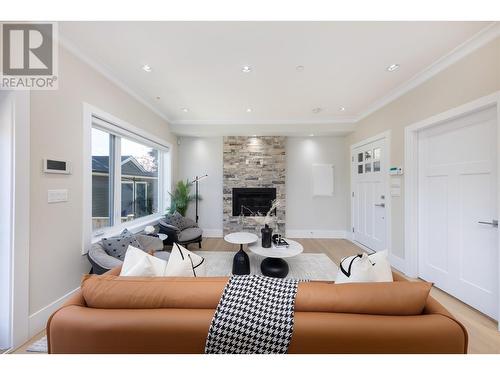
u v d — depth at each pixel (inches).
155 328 32.6
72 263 78.9
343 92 119.1
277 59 86.8
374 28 69.4
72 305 35.8
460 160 85.2
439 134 94.6
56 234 72.7
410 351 31.1
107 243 85.7
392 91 117.2
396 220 120.1
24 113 62.1
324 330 31.7
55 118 72.1
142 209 145.6
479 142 78.1
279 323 32.5
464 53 78.9
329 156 190.7
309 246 164.2
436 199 96.5
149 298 35.8
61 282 74.5
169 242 134.1
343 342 31.6
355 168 169.8
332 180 189.3
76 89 80.5
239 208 187.8
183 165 191.6
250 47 79.1
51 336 33.3
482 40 72.5
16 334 59.8
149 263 47.5
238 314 33.4
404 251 113.7
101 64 90.5
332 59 86.9
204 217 191.6
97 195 101.7
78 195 81.5
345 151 187.8
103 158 105.3
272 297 35.2
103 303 36.0
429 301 37.4
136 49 80.4
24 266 61.7
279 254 102.0
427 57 85.4
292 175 191.8
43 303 68.1
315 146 191.5
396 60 87.6
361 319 32.3
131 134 117.9
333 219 190.9
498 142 68.6
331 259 135.9
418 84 102.0
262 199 187.8
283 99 129.0
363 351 31.5
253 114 157.5
